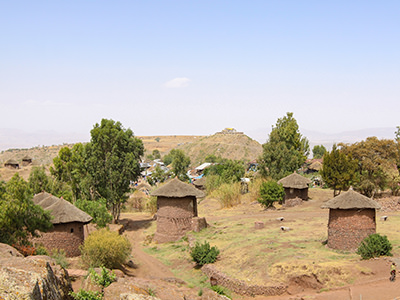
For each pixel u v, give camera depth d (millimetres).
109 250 31328
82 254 32625
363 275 24812
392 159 54562
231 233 40656
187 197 44656
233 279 27453
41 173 61938
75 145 64625
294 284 25562
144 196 84500
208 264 31844
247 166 118938
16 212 30281
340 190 57625
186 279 31219
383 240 27172
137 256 39281
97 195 58938
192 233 43500
